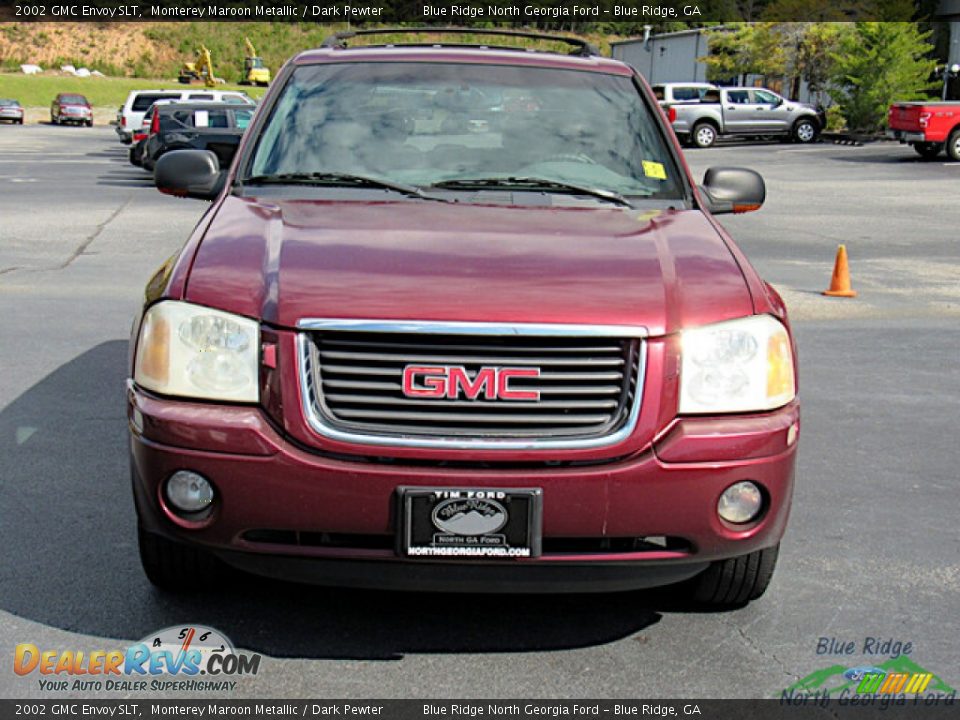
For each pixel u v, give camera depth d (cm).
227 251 349
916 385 709
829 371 743
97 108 7544
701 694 325
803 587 402
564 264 339
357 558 315
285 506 309
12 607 370
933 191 2152
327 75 471
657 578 328
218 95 3170
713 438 314
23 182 2172
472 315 308
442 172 429
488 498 305
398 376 309
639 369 313
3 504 464
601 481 307
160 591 384
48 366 700
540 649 349
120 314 875
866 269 1218
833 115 3900
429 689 323
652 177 439
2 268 1104
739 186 473
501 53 490
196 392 318
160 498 321
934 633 368
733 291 335
